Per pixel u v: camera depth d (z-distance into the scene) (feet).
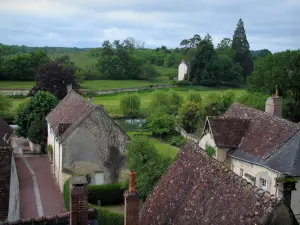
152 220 49.70
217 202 40.81
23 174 140.46
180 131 210.38
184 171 50.39
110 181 120.88
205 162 47.42
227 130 104.94
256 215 35.12
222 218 38.73
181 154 54.29
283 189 41.60
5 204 60.39
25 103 196.75
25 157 164.45
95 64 520.01
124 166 121.29
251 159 93.76
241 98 184.44
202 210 42.09
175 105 260.01
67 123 127.65
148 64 532.32
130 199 42.93
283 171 82.94
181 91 374.02
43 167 150.41
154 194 54.08
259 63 200.95
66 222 46.26
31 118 173.88
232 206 38.58
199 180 45.88
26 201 113.91
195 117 210.79
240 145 102.12
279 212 34.17
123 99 261.24
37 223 45.68
